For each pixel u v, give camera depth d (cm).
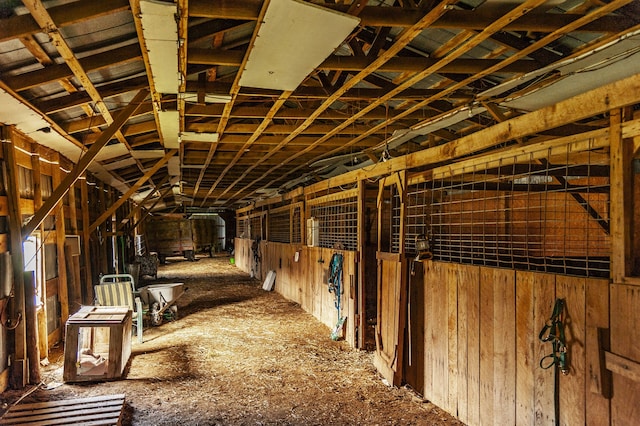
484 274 297
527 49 291
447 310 339
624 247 203
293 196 840
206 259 1912
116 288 538
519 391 264
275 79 319
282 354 486
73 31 249
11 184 366
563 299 234
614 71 272
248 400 357
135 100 375
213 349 504
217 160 705
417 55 349
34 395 357
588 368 218
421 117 484
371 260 631
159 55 268
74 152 525
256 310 741
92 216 736
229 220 2347
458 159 490
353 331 515
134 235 1302
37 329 396
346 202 597
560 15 258
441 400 345
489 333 292
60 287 512
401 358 389
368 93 379
